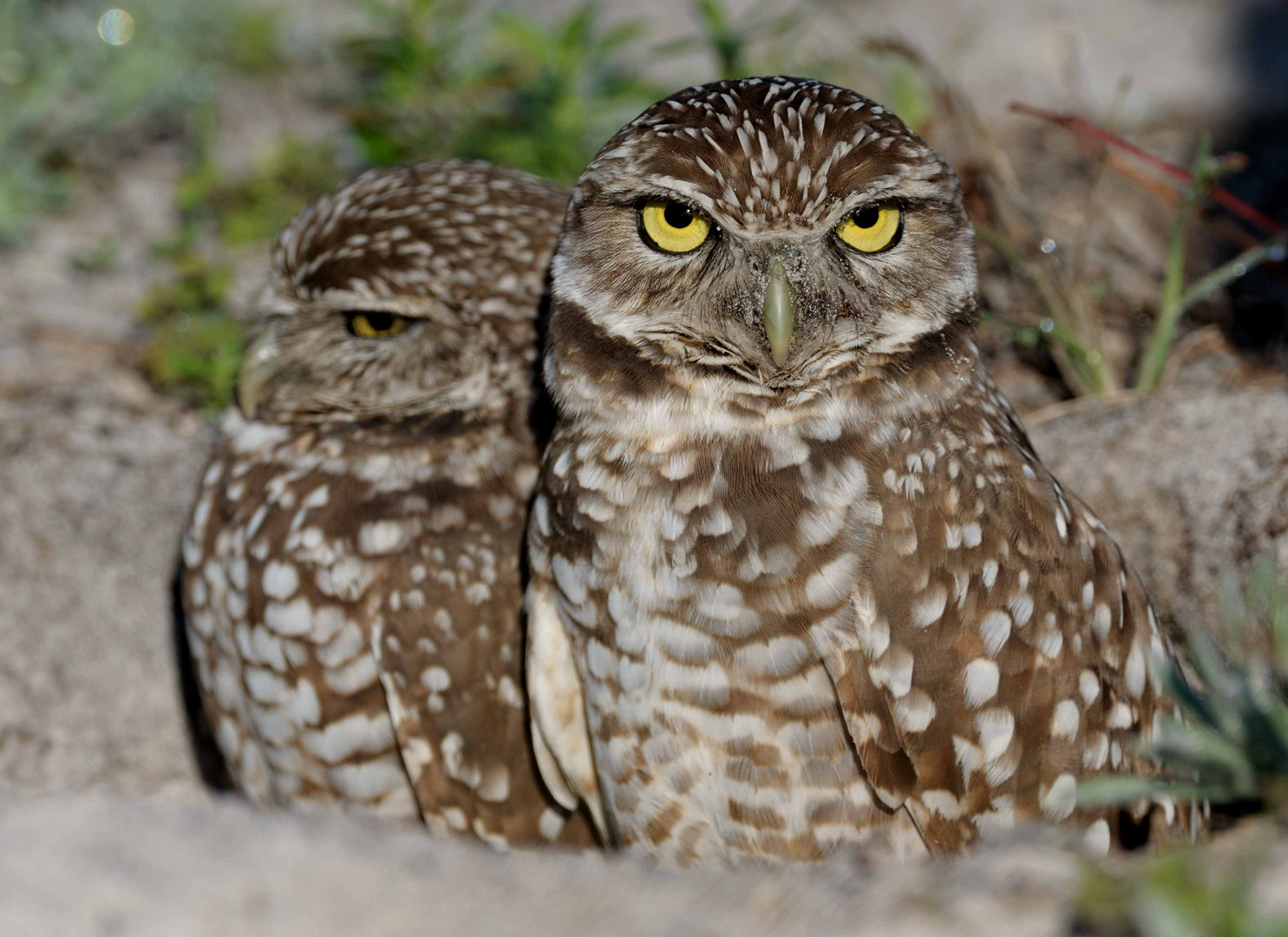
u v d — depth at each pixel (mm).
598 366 5750
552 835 6758
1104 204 11297
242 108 14344
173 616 8594
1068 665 5770
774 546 5504
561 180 10844
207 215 12273
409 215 6863
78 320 11086
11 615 8484
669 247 5574
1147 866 3537
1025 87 14078
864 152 5461
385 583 6602
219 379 9945
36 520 8852
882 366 5656
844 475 5551
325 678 6668
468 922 3674
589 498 5727
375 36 13070
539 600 6086
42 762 8266
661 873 3938
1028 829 3883
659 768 5773
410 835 4078
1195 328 9922
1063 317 9164
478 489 6766
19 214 12039
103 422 9781
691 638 5566
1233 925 3143
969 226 5746
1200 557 7484
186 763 8461
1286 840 3738
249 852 3869
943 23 15352
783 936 3564
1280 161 12211
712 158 5453
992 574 5613
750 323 5492
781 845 5750
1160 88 14133
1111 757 5922
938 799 5695
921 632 5543
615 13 15430
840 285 5516
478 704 6594
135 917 3637
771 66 12125
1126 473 7871
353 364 6945
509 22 11211
